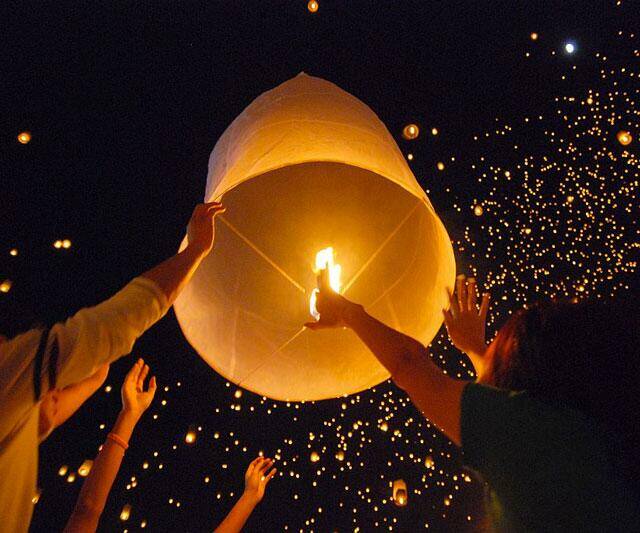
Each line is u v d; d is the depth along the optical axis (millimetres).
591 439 775
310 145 1125
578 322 870
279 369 1310
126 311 844
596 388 814
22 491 801
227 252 1407
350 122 1219
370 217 1463
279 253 1479
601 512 732
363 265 1427
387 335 984
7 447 767
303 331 1376
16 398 726
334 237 1479
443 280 1231
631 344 845
